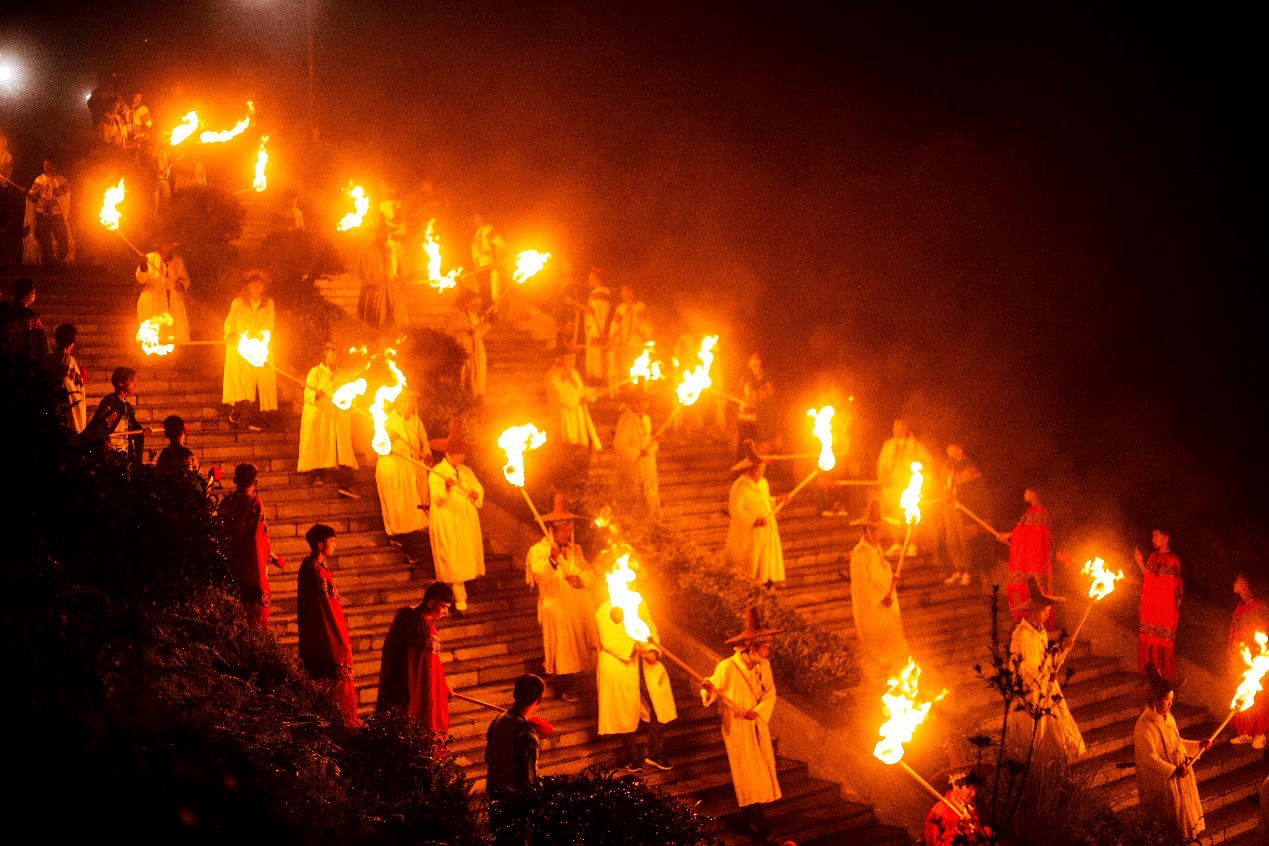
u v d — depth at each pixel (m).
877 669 13.47
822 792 11.62
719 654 12.73
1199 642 16.39
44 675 4.85
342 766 7.58
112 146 20.73
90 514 6.06
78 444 6.45
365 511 14.30
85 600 6.00
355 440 15.19
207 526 8.29
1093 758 13.80
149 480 8.01
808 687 12.51
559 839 6.97
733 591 13.96
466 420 16.06
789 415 21.80
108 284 18.06
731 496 15.53
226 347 15.05
